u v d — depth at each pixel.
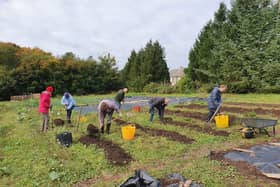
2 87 31.34
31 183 5.54
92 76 39.16
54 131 10.03
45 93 10.30
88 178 5.88
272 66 23.73
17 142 8.63
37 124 11.86
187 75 33.78
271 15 25.31
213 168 5.98
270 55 24.38
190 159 6.93
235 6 27.83
